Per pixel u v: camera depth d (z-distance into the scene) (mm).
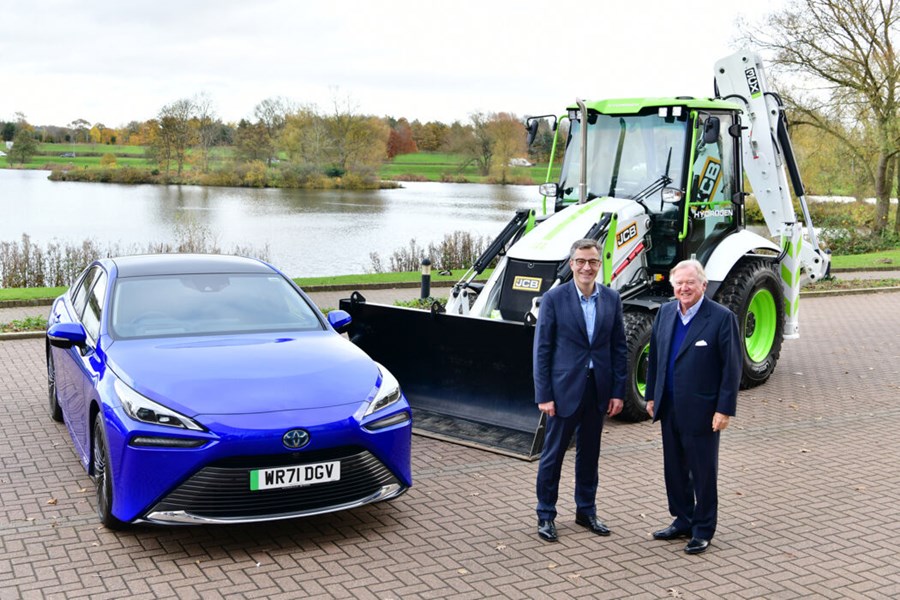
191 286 6602
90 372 5750
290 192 74312
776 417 8781
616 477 6738
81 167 84625
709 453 5223
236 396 5168
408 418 5609
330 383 5473
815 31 33844
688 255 9148
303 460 5051
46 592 4539
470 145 86812
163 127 80875
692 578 4922
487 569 4973
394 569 4934
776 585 4855
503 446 7238
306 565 4961
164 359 5566
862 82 33531
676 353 5266
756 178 10773
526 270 8367
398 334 8273
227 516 4938
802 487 6629
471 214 51781
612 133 9336
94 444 5719
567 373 5371
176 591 4582
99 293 6594
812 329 14570
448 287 18250
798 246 10633
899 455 7520
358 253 30781
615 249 8570
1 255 19969
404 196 71750
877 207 35688
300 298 6859
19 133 103625
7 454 6910
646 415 8445
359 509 5910
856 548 5430
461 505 6023
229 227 40875
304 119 81062
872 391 10000
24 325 12453
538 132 9742
